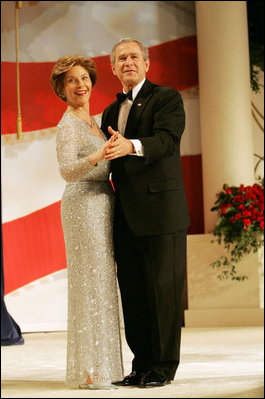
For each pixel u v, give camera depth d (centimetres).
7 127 1002
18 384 459
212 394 382
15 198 996
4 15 1012
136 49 445
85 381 425
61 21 1025
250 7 1080
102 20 1030
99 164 441
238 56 989
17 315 983
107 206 444
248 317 930
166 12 1045
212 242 944
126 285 443
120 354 436
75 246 438
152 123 436
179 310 436
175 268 433
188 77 1041
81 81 453
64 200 445
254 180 1023
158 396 379
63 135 442
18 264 988
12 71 1009
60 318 986
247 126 987
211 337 787
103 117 472
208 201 984
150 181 430
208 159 987
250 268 936
